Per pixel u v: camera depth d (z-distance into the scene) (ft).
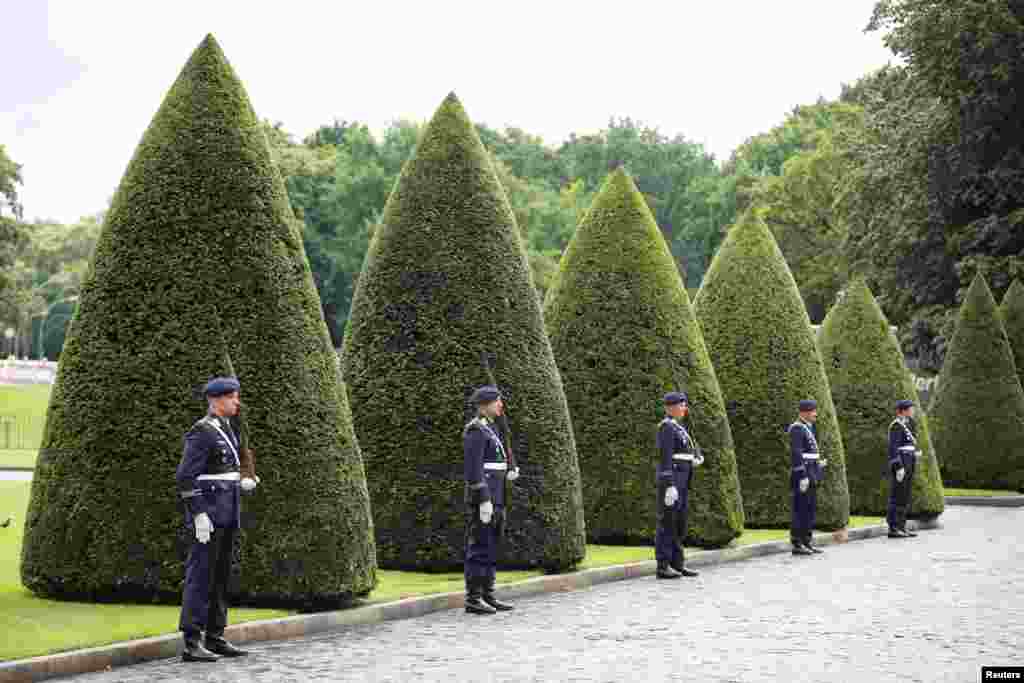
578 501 56.29
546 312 70.90
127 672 33.27
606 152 393.70
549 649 37.27
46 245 377.30
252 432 42.88
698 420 67.31
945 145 141.49
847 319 93.15
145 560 41.83
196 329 43.24
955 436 115.24
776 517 78.69
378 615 43.19
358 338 57.16
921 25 135.64
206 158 44.52
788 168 244.63
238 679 32.30
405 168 57.98
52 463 42.91
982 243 141.59
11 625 37.17
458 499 54.44
